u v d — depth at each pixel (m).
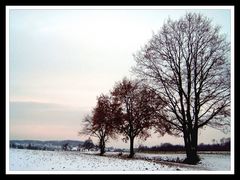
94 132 43.47
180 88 32.16
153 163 28.97
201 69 31.83
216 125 31.50
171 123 32.47
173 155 35.12
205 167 27.80
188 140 31.48
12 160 26.52
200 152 32.84
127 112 40.72
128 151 41.94
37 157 29.83
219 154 32.16
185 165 29.00
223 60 31.33
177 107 32.22
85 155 38.06
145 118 37.31
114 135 43.91
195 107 31.67
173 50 32.72
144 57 33.69
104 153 44.56
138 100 38.41
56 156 32.25
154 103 33.47
